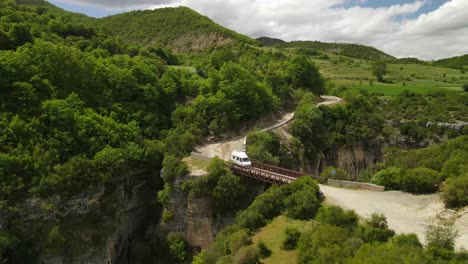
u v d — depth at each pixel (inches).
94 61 2428.6
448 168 1694.1
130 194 2046.0
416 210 1435.8
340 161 3144.7
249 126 2728.8
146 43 5959.6
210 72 2930.6
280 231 1393.9
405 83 5659.5
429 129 3710.6
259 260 1226.0
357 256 940.6
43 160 1686.8
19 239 1555.1
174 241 1862.7
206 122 2571.4
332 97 4020.7
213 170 1893.5
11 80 1916.8
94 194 1781.5
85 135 1927.9
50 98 2000.5
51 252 1568.7
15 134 1712.6
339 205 1481.3
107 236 1772.9
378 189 1690.5
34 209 1604.3
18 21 2783.0
